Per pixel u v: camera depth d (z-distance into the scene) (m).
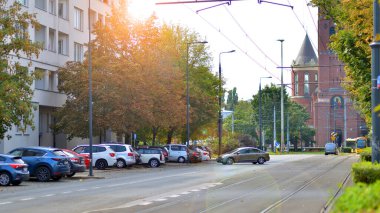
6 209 16.77
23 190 24.98
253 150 53.50
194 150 58.12
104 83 48.53
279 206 17.20
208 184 26.73
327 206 16.56
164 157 50.38
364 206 6.22
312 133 120.69
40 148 31.14
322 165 48.19
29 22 34.78
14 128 45.84
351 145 107.38
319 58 120.62
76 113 48.97
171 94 53.91
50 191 23.91
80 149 43.38
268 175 33.66
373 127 16.20
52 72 53.00
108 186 26.31
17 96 29.62
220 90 66.12
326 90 121.62
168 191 22.94
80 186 26.77
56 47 53.16
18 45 30.34
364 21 20.34
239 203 18.16
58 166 30.66
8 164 27.58
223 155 53.91
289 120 117.50
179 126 59.97
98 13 61.72
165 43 63.50
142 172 39.66
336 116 122.56
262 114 118.88
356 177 14.41
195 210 16.20
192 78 64.12
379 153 16.05
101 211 15.91
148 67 51.78
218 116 65.56
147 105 49.00
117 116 48.03
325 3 27.70
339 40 24.50
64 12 55.41
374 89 16.38
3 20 29.97
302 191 22.64
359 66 24.41
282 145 91.81
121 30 51.72
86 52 51.44
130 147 45.59
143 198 19.94
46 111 54.06
